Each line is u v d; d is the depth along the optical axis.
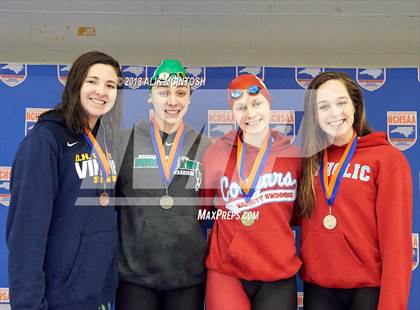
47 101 2.19
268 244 1.87
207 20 2.09
